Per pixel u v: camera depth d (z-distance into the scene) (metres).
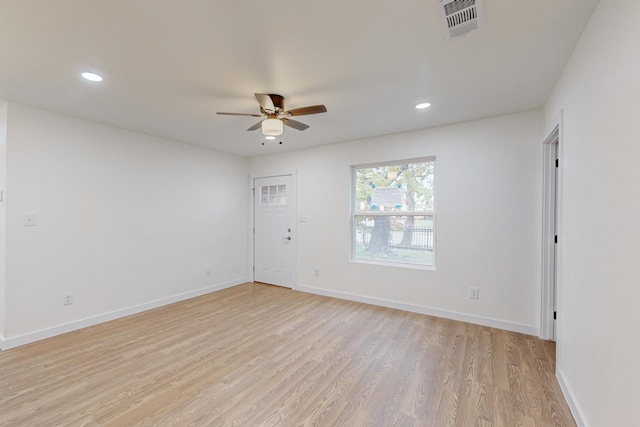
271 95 2.53
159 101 2.70
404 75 2.22
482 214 3.25
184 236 4.27
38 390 2.05
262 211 5.22
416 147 3.65
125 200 3.59
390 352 2.61
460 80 2.30
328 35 1.72
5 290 2.68
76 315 3.14
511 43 1.81
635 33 1.15
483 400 1.95
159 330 3.12
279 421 1.76
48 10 1.48
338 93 2.54
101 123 3.35
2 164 2.73
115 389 2.07
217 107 2.86
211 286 4.66
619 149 1.29
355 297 4.15
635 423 1.14
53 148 2.98
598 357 1.49
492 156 3.19
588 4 1.48
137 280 3.70
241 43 1.80
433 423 1.74
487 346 2.73
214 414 1.82
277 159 4.97
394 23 1.62
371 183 4.15
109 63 2.03
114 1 1.42
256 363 2.43
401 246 3.92
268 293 4.58
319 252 4.51
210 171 4.66
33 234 2.85
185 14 1.53
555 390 2.06
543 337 2.89
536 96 2.61
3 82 2.31
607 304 1.40
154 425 1.72
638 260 1.14
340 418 1.78
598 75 1.50
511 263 3.11
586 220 1.68
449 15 1.55
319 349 2.68
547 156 2.87
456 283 3.41
